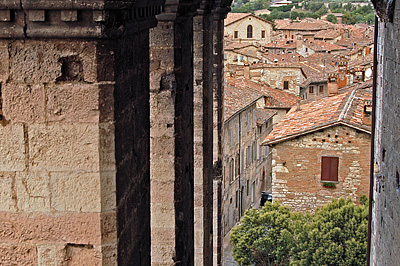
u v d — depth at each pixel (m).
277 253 32.12
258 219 33.16
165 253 10.59
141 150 7.26
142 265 7.45
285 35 145.50
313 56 95.44
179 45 10.05
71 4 5.71
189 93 11.05
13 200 6.27
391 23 17.03
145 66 7.39
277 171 36.16
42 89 6.03
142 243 7.42
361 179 35.03
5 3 5.76
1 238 6.36
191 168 11.35
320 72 83.38
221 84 18.61
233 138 50.78
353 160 35.03
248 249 33.03
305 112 40.72
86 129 6.07
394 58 16.73
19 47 5.96
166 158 10.36
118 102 6.17
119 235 6.38
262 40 136.75
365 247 30.02
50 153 6.15
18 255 6.38
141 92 7.19
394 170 16.88
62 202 6.24
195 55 14.78
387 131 18.05
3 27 5.88
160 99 10.17
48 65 5.97
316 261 30.73
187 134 10.88
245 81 69.81
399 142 16.11
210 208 16.03
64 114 6.06
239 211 53.34
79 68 5.99
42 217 6.29
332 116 36.12
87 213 6.24
